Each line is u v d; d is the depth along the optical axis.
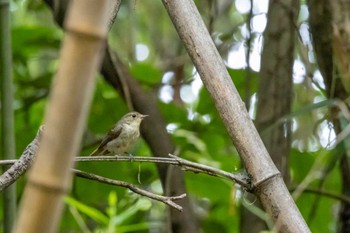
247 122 4.61
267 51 8.20
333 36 7.18
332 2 7.26
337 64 7.20
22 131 10.27
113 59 8.18
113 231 7.60
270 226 6.22
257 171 4.51
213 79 4.68
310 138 11.18
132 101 8.36
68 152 2.45
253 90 10.19
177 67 10.92
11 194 7.54
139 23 13.68
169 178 8.10
